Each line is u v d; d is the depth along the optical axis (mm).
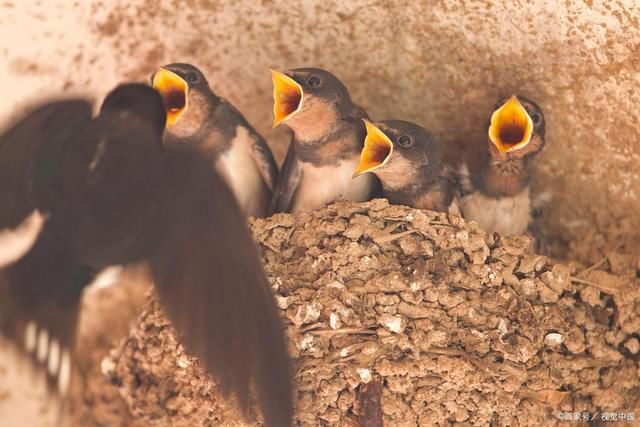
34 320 5742
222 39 9469
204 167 5859
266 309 5461
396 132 8977
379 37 9406
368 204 8477
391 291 8156
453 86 9469
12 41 9008
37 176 6262
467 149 9703
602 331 8492
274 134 10156
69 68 9242
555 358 8273
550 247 9336
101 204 6004
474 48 9141
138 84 6926
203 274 5426
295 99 8945
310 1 9211
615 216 9086
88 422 9180
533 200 9344
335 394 7969
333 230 8398
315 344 8023
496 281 8305
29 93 9250
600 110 8836
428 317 8117
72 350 5762
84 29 9062
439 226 8406
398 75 9602
